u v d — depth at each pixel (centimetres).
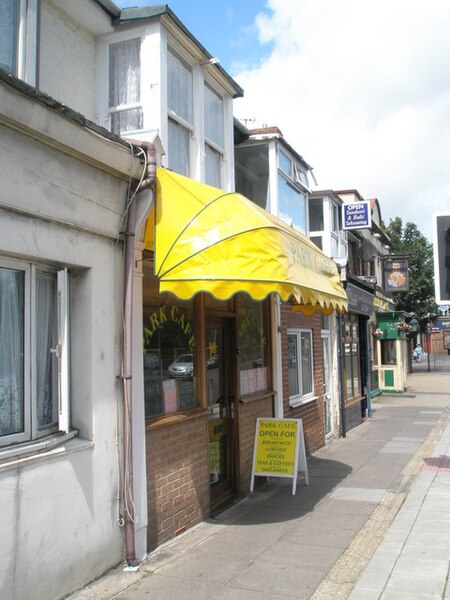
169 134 728
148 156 564
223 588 500
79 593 480
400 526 671
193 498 680
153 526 598
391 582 504
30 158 447
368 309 1689
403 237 3922
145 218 580
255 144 1062
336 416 1387
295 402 1092
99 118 714
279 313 1009
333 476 958
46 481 449
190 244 544
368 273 2430
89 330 516
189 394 711
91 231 517
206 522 700
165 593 488
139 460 566
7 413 450
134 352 573
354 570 544
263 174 1073
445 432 1418
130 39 712
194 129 778
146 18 689
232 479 829
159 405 644
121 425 548
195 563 558
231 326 847
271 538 638
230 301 839
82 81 698
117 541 536
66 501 471
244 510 759
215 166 864
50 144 463
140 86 703
